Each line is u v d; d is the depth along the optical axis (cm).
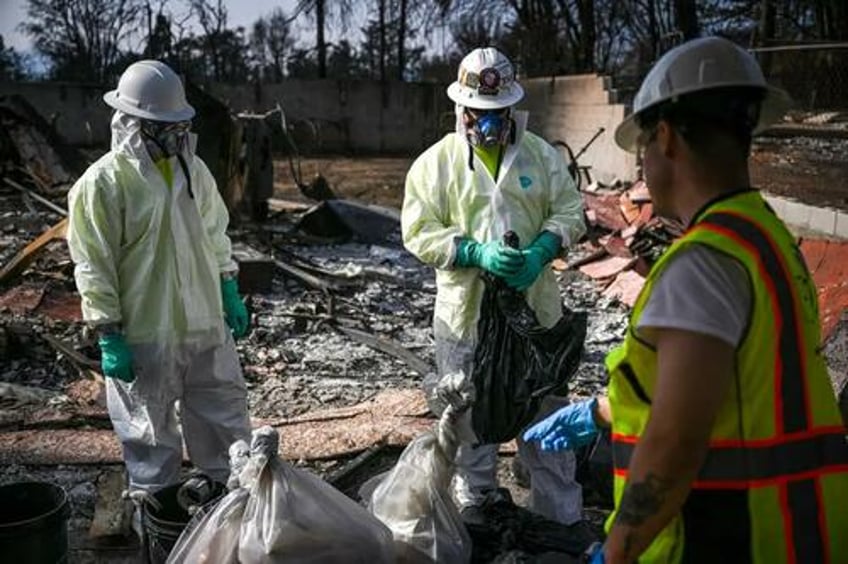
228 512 288
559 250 392
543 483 386
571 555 338
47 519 320
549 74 2830
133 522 405
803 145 1327
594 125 1659
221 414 429
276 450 292
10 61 3647
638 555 178
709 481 180
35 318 745
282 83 2931
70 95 2795
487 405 367
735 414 177
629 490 174
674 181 186
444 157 397
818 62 1644
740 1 2927
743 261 172
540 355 363
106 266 387
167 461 413
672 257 177
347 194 1898
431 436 330
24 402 574
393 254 1114
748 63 182
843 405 448
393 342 729
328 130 2928
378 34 3722
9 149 1487
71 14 3550
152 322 399
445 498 326
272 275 876
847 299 682
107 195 385
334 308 816
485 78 382
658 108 185
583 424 246
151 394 405
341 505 295
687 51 183
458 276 393
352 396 611
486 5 3155
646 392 183
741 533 179
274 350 710
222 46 3581
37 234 1149
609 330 795
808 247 781
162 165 399
